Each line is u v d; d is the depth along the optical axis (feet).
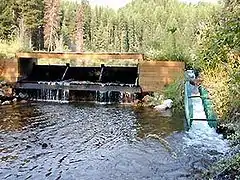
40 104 54.70
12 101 56.65
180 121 42.80
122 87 56.65
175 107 51.19
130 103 56.13
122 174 25.99
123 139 35.04
